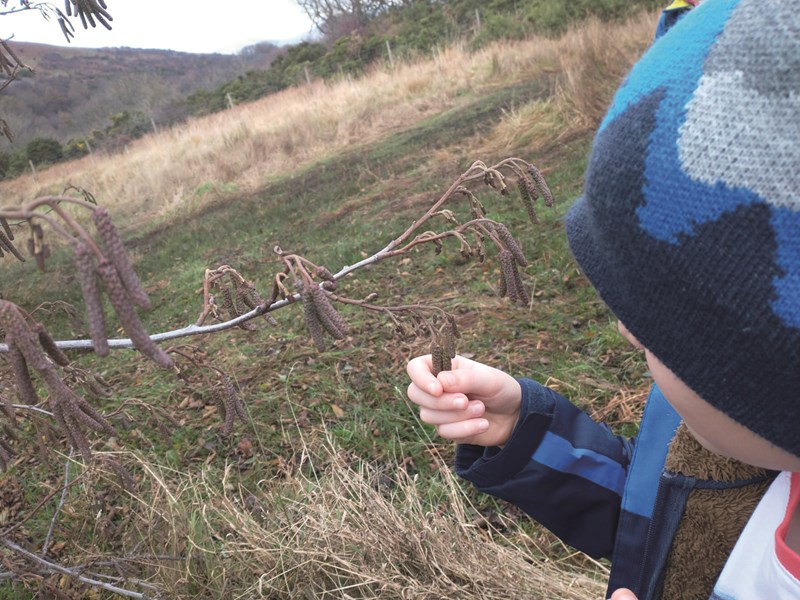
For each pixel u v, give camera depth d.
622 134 0.71
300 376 4.38
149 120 25.86
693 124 0.64
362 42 22.92
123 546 2.73
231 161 13.30
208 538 2.62
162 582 2.50
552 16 15.41
